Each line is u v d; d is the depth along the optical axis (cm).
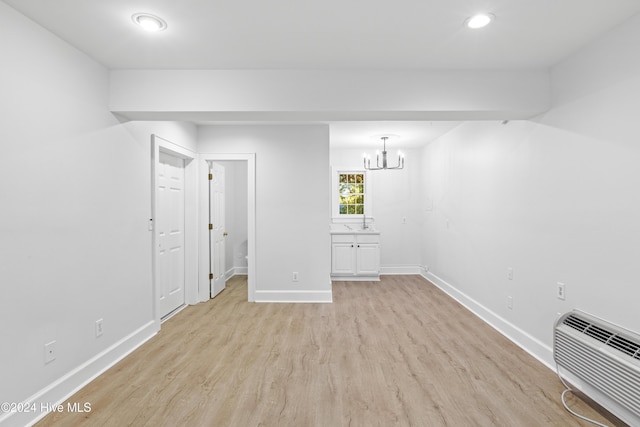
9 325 184
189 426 192
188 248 429
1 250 180
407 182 625
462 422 195
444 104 277
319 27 212
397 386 233
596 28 211
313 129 441
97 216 255
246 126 441
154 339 318
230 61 263
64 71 225
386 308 415
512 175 319
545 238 271
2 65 181
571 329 229
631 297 197
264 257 444
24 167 193
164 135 355
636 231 194
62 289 220
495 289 350
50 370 210
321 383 238
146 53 247
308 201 443
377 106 278
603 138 217
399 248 628
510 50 241
